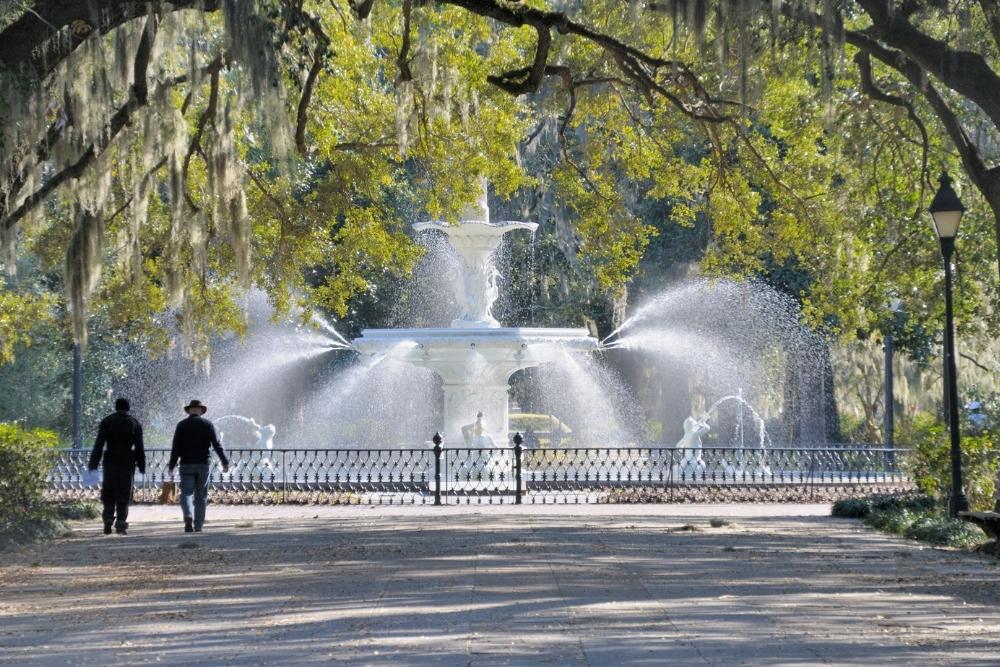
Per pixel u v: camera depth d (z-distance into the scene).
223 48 46.22
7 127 35.81
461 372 63.44
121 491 41.81
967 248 60.59
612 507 53.69
